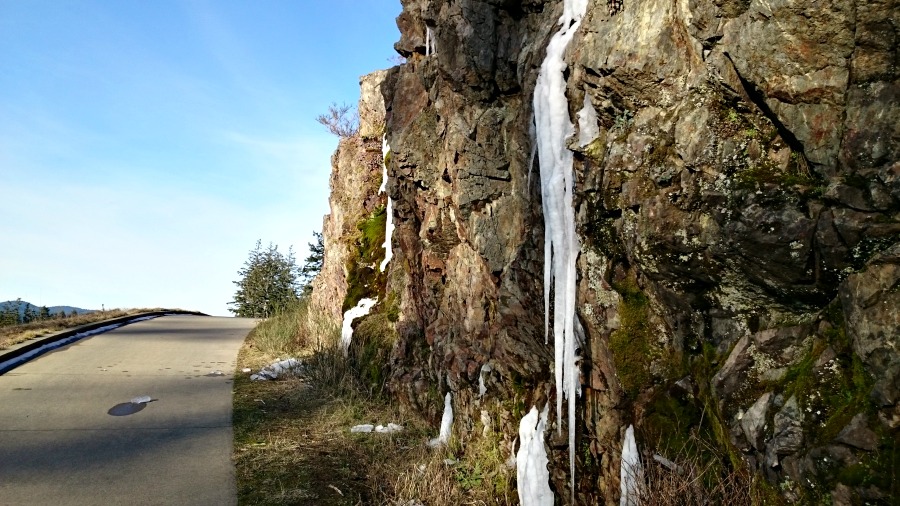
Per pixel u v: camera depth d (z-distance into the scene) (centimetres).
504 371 461
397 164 581
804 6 212
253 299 3094
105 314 1628
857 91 205
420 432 577
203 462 509
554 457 367
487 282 467
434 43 482
